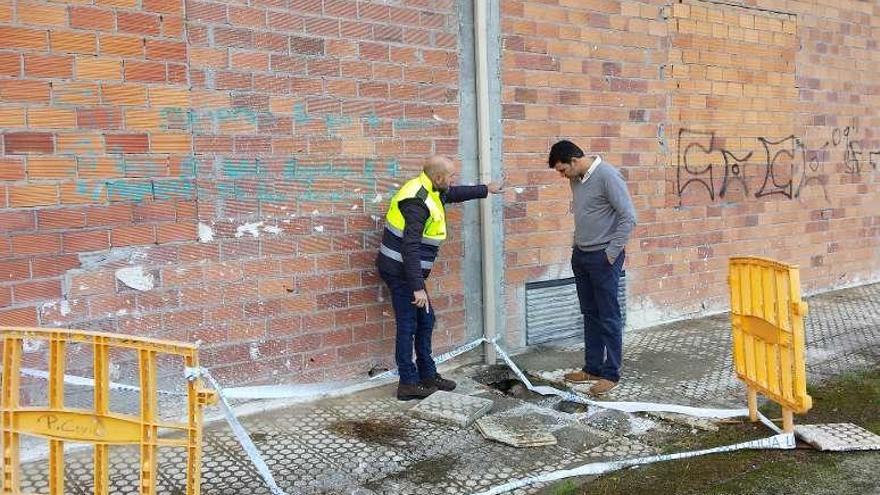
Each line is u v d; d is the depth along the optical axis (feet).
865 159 29.17
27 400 13.19
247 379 15.46
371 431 14.60
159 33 13.92
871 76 28.91
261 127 15.25
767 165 25.53
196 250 14.65
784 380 13.42
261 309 15.53
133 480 12.24
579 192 16.71
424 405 15.53
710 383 17.63
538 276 20.16
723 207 24.38
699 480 12.53
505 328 19.65
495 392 16.99
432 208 15.66
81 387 13.66
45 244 13.08
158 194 14.15
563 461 13.32
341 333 16.69
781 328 13.30
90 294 13.57
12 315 12.84
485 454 13.57
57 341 8.30
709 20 23.30
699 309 24.07
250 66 15.01
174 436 13.91
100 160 13.48
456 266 18.62
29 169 12.85
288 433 14.44
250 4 14.92
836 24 27.30
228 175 14.92
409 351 16.21
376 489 12.15
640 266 22.38
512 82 19.12
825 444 13.62
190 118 14.38
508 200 19.35
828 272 28.30
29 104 12.77
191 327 14.69
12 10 12.52
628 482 12.48
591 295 17.29
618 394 16.87
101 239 13.61
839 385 17.56
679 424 15.07
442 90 17.94
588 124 20.72
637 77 21.70
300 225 15.93
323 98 16.02
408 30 17.24
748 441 14.06
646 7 21.72
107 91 13.47
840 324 23.39
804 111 26.53
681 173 23.08
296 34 15.55
